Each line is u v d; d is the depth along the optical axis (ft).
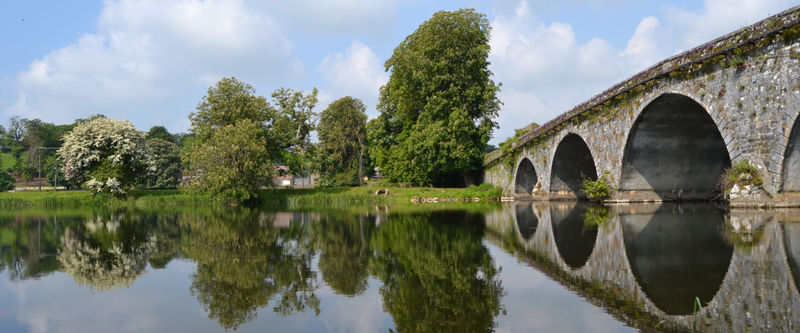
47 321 22.40
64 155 146.30
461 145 137.08
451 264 34.27
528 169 130.41
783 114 48.37
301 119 159.02
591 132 89.40
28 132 315.78
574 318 20.77
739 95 53.36
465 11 140.46
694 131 75.56
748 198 53.83
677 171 82.33
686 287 24.72
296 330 20.54
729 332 18.07
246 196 124.77
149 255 41.22
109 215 95.91
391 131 178.40
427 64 138.31
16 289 28.96
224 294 27.02
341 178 216.74
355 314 22.63
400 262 35.73
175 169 275.59
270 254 40.70
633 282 26.45
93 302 25.72
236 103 146.30
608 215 65.87
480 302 23.88
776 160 50.08
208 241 49.98
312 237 52.13
